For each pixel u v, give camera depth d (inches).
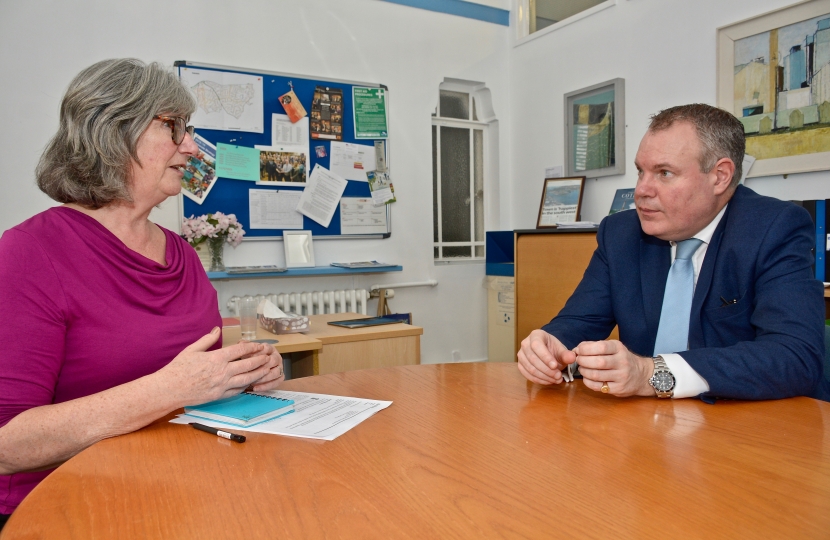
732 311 46.2
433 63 160.4
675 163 45.9
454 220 172.6
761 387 37.9
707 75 120.1
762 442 30.9
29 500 24.6
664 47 128.3
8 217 113.3
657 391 38.9
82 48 118.0
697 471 27.0
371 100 149.6
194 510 23.5
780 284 43.2
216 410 35.8
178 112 43.0
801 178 105.1
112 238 40.9
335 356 84.6
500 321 166.9
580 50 148.8
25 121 113.9
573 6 154.5
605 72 142.3
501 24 171.8
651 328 51.8
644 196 48.2
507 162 174.1
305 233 140.3
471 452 29.8
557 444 30.9
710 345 47.5
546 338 45.2
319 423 34.9
